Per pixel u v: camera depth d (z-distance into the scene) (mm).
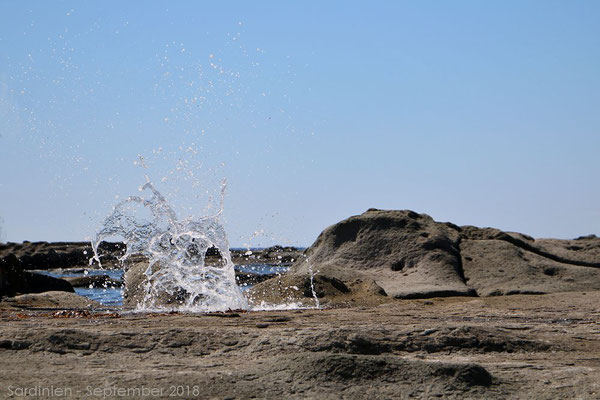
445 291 11750
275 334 5641
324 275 11555
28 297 10508
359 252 13797
